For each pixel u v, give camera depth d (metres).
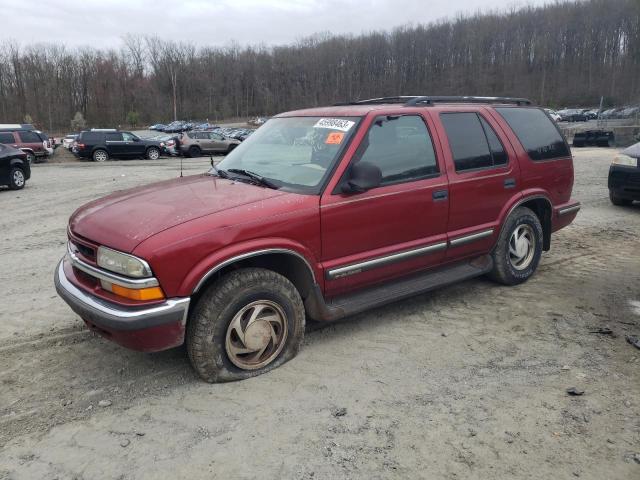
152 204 3.64
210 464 2.78
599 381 3.55
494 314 4.68
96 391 3.49
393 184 4.14
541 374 3.66
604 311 4.72
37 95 82.94
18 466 2.78
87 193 13.04
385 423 3.11
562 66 97.19
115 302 3.23
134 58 99.00
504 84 97.81
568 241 7.24
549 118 5.73
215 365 3.48
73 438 3.01
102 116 88.69
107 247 3.28
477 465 2.76
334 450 2.88
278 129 4.62
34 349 4.08
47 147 26.88
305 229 3.65
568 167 5.71
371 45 103.56
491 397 3.38
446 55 101.81
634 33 88.19
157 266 3.14
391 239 4.18
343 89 104.12
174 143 28.23
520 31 99.38
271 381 3.58
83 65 87.88
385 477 2.67
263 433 3.03
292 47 109.88
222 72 104.75
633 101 80.62
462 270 4.87
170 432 3.05
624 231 7.81
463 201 4.63
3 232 8.39
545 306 4.85
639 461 2.78
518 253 5.30
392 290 4.33
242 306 3.48
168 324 3.20
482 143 4.89
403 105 4.45
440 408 3.26
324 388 3.49
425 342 4.15
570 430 3.03
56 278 3.82
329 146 4.03
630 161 9.30
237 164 4.43
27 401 3.38
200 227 3.29
